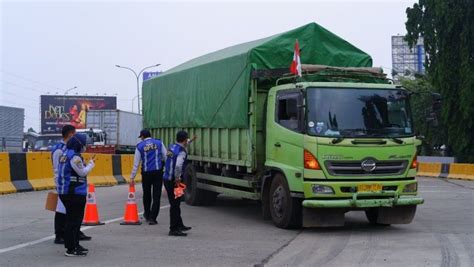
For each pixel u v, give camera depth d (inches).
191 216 536.7
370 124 425.1
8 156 703.1
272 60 489.1
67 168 337.1
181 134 425.4
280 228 453.7
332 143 411.8
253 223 486.6
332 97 424.8
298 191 420.8
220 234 425.4
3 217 502.3
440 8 1359.5
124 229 448.8
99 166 895.1
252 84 477.1
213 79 556.4
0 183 687.1
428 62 1444.4
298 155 422.3
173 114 672.4
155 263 321.7
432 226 469.7
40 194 693.9
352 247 370.9
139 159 480.1
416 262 322.7
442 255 342.0
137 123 1962.4
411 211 453.7
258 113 483.5
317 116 418.9
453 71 1382.9
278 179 452.8
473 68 1347.2
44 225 458.6
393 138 425.7
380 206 418.6
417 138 446.9
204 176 598.5
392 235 421.1
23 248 363.6
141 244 381.7
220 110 538.9
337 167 413.4
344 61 523.2
